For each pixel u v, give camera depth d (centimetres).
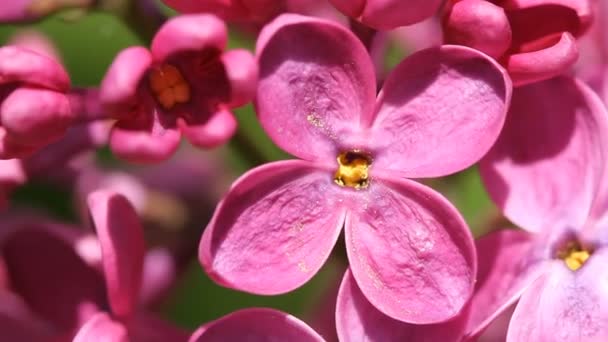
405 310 13
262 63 13
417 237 13
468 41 13
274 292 13
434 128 13
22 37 16
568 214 13
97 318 13
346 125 13
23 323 14
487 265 13
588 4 13
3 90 13
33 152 13
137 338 14
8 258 14
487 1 13
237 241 13
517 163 14
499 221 15
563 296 13
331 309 15
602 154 13
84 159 16
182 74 13
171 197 16
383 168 13
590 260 13
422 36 16
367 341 13
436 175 13
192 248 16
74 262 14
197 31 12
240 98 12
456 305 13
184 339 14
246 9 13
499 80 13
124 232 13
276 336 13
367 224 13
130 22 14
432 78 13
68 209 17
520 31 13
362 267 13
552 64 13
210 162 17
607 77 15
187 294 17
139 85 12
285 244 13
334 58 13
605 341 13
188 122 13
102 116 13
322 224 13
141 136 13
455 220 13
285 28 13
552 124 13
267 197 13
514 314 13
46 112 13
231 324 13
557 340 13
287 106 13
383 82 14
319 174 13
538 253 13
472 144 13
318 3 15
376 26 13
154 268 15
